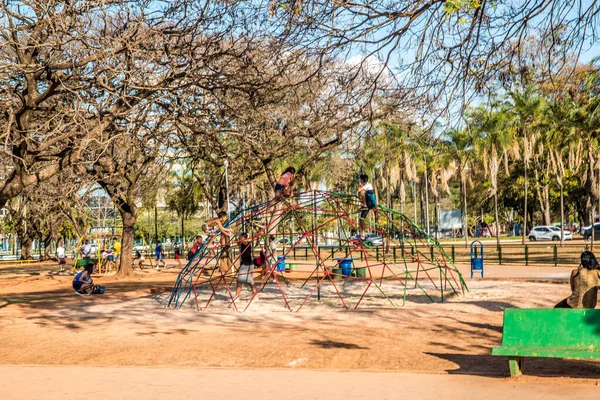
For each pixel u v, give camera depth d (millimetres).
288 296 21406
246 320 15430
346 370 9195
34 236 62531
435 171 56031
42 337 13078
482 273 25281
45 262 57469
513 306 16078
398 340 11570
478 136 46656
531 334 8062
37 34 14672
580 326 7871
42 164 26109
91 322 15477
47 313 17609
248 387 8039
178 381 8594
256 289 24062
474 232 102125
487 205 88375
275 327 13914
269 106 19984
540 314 8086
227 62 15773
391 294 20844
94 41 15344
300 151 27297
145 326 14562
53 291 25734
